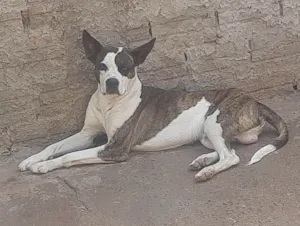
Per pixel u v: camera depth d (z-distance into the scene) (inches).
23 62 94.5
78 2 95.0
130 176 88.1
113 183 86.4
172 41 101.3
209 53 103.7
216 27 103.0
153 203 80.6
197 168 88.7
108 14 97.1
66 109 99.0
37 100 97.0
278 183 83.3
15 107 96.3
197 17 101.6
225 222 75.6
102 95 93.5
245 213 77.1
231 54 105.2
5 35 92.6
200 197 81.3
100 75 92.1
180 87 104.0
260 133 98.1
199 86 105.0
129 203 80.9
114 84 90.1
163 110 96.0
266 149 91.0
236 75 106.7
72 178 88.4
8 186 87.3
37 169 90.3
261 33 105.9
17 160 96.0
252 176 85.7
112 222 76.9
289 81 110.5
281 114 104.3
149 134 95.3
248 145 96.2
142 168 90.5
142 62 95.1
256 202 79.3
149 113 95.3
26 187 86.6
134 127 94.1
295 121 101.4
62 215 79.0
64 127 100.0
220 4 102.2
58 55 95.8
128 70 91.9
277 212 76.8
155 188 84.4
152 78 102.2
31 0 92.4
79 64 97.4
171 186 84.7
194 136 96.6
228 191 82.3
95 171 90.4
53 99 97.8
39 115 98.0
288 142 94.3
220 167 87.0
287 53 108.6
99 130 98.2
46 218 78.5
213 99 96.7
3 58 93.4
